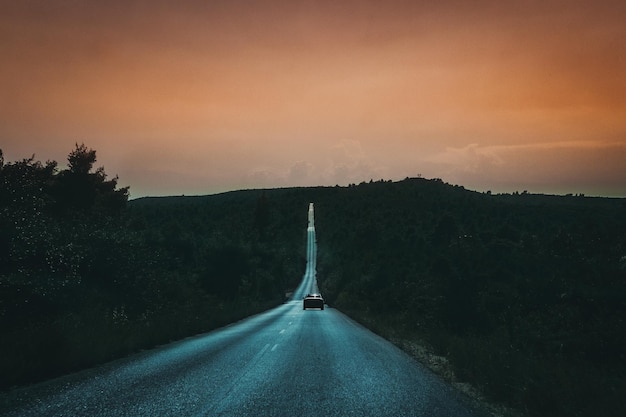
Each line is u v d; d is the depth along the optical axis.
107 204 54.75
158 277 28.45
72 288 19.41
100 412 8.37
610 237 21.12
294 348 18.66
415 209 160.62
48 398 9.48
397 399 9.80
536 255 24.70
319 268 139.62
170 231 57.03
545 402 9.10
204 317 30.42
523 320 19.39
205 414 8.32
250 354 16.77
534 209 131.75
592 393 9.61
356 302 57.66
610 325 16.64
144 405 8.92
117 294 24.52
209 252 54.75
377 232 120.31
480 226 115.44
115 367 13.70
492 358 13.28
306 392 10.33
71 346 14.05
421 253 72.88
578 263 20.81
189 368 13.51
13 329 16.38
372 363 14.89
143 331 20.05
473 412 8.80
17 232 17.80
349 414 8.50
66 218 27.69
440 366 15.02
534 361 12.57
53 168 46.97
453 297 26.62
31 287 17.05
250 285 64.56
